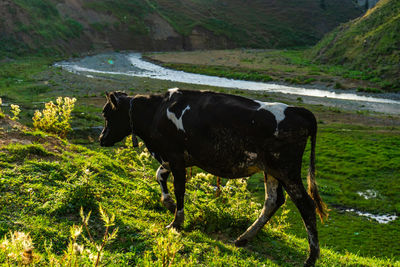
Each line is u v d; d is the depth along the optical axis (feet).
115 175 31.60
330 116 127.24
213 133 21.06
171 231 10.86
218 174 22.35
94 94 136.67
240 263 18.83
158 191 28.91
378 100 159.02
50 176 24.64
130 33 348.38
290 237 27.04
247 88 179.63
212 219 24.53
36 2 305.53
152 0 424.87
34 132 34.73
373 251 43.60
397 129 109.40
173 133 22.41
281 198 22.09
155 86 168.45
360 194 63.46
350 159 80.38
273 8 488.85
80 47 301.22
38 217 19.22
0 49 237.66
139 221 21.98
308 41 431.02
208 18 423.23
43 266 14.39
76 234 9.32
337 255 24.49
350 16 512.63
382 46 209.26
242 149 20.72
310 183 20.79
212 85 183.62
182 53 331.36
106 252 17.24
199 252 19.04
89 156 35.68
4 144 28.84
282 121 19.84
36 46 261.85
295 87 187.52
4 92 130.11
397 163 76.89
